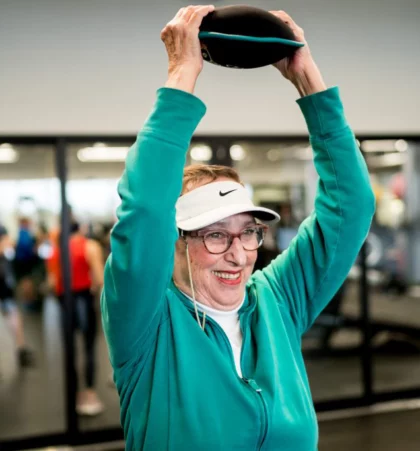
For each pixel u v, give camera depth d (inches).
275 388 40.9
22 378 177.3
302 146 157.5
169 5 139.1
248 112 147.8
